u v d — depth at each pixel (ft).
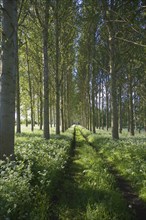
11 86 27.89
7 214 15.56
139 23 32.04
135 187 27.91
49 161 30.35
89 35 87.92
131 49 64.75
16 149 33.58
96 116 194.49
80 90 179.83
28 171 21.61
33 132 91.50
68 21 69.56
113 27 61.05
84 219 18.98
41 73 98.84
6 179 18.75
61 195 24.47
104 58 88.48
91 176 29.78
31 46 83.41
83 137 99.14
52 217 20.07
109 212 19.61
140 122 159.84
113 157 42.88
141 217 20.80
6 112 27.55
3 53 27.73
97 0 38.37
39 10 63.31
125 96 132.16
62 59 78.59
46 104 58.59
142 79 95.14
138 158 38.09
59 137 65.92
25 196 18.53
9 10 27.73
